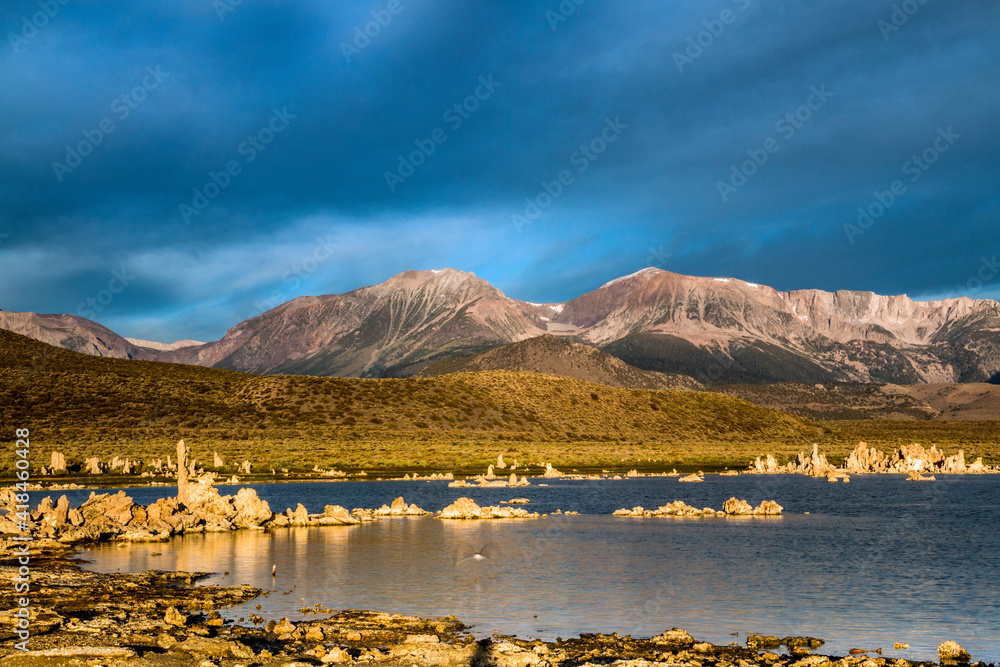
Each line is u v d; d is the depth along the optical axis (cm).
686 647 2570
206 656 2291
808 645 2616
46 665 2156
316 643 2534
